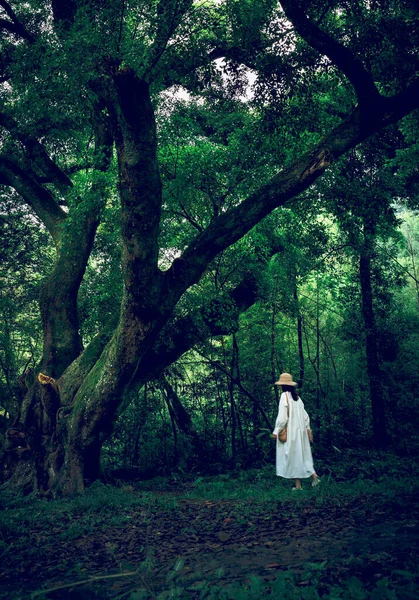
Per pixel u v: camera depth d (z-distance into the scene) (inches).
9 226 552.4
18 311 541.6
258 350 507.2
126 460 486.3
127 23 323.3
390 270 581.3
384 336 546.3
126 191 294.4
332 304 580.1
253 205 331.3
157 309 323.3
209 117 425.1
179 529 220.5
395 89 341.4
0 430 446.6
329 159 316.5
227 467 443.5
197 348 465.1
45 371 404.8
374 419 518.3
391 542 163.6
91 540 209.0
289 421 313.1
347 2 308.0
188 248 339.3
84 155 437.7
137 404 486.9
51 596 140.9
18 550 198.1
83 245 423.5
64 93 324.8
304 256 491.8
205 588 125.2
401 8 323.3
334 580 130.2
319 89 371.6
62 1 398.3
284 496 274.4
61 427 362.6
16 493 356.8
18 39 425.7
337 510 226.4
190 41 301.4
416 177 504.1
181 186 382.6
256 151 375.6
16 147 453.1
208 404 503.5
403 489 262.1
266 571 146.9
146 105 280.2
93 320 483.5
